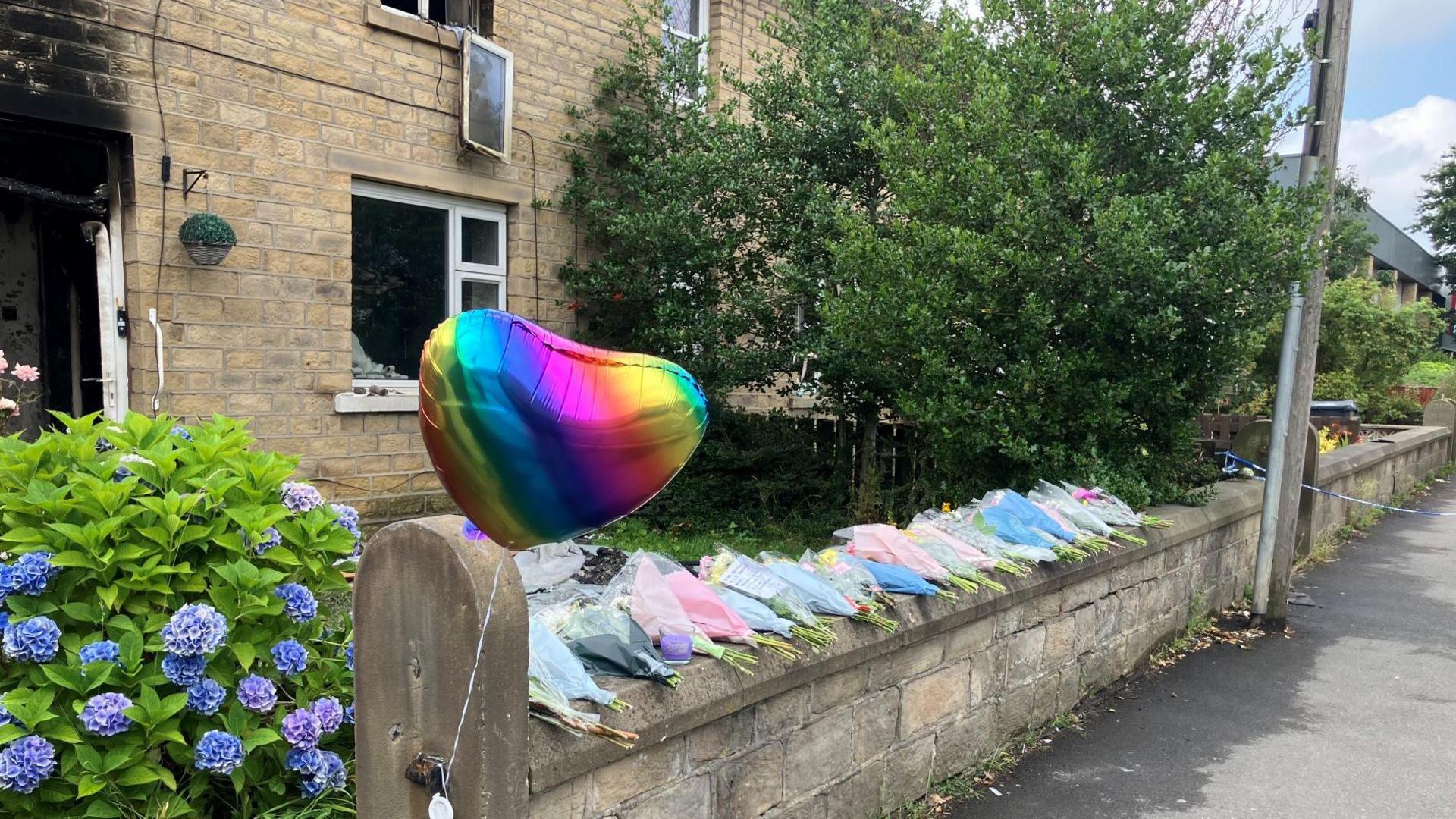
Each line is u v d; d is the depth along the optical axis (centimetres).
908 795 362
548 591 522
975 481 608
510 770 207
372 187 701
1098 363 551
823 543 746
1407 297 4769
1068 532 466
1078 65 562
